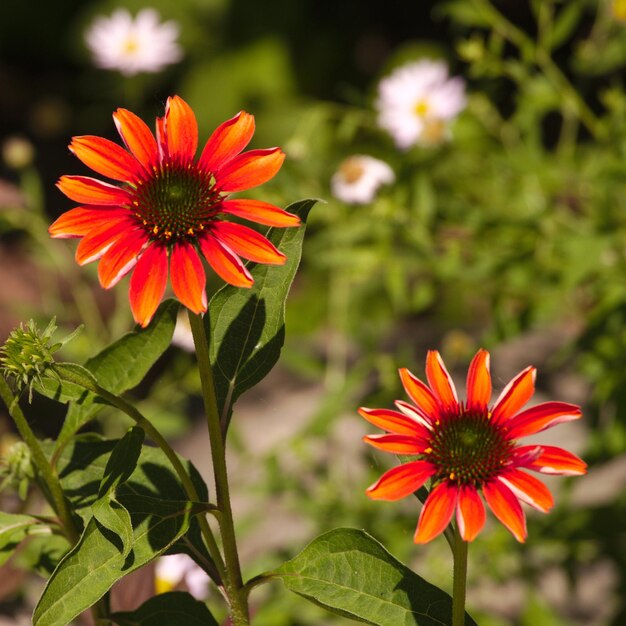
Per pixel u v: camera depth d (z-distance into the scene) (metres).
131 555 0.83
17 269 2.01
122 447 0.84
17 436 1.42
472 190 1.67
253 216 0.82
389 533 1.48
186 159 0.83
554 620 1.49
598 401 1.41
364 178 1.62
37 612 0.81
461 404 0.85
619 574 1.52
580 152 1.70
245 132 0.84
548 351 1.97
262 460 1.57
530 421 0.83
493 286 1.68
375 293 2.02
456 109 1.71
